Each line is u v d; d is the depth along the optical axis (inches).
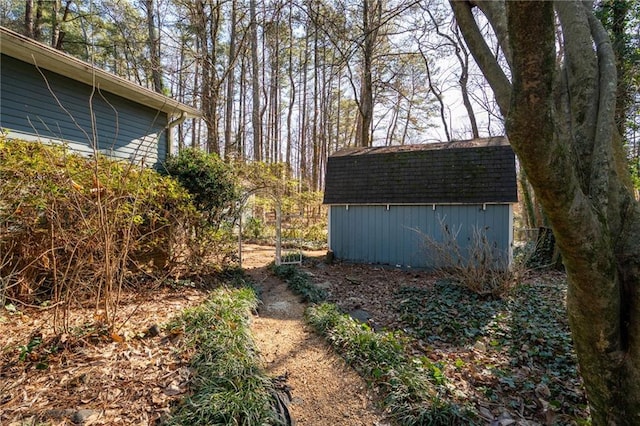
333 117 991.0
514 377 133.5
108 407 95.0
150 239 216.1
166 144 350.6
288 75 849.5
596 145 69.1
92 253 140.3
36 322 141.3
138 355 123.5
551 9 44.1
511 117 50.5
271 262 375.2
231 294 214.8
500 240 324.2
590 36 76.2
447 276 259.4
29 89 240.2
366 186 390.6
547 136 48.6
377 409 112.1
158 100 319.9
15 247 152.0
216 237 269.0
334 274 329.7
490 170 339.6
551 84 47.2
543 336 169.9
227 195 327.0
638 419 65.6
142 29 572.4
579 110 73.5
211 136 476.7
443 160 366.9
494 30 82.1
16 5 529.7
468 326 186.9
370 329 169.3
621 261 65.7
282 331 179.2
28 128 239.9
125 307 174.2
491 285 237.9
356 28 263.1
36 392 98.3
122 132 307.7
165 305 183.0
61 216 146.4
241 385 108.5
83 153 273.7
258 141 636.1
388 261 375.2
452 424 101.4
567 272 67.1
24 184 148.6
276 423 97.0
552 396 120.6
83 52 561.3
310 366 141.2
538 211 434.6
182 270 249.8
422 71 682.2
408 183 370.0
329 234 404.8
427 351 157.5
